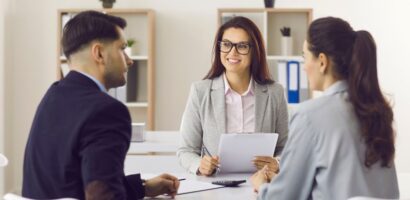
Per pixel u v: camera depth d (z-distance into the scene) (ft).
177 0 20.79
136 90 20.47
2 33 20.03
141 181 7.64
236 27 10.02
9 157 20.86
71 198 5.93
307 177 6.67
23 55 20.85
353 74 6.51
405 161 20.81
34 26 20.80
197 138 10.32
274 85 10.40
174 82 20.92
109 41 7.05
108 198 6.19
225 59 10.01
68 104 6.72
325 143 6.50
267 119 10.21
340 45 6.59
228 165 9.48
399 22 20.52
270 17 20.16
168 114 20.97
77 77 6.93
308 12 19.63
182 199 7.72
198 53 20.86
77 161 6.51
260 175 8.21
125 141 6.55
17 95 20.93
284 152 6.79
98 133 6.40
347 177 6.43
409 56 20.56
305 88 19.20
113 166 6.31
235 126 10.23
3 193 20.20
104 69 7.06
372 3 20.58
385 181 6.66
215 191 8.24
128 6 20.79
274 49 20.20
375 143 6.40
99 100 6.57
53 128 6.70
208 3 20.77
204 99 10.25
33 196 6.79
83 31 7.00
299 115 6.68
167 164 12.75
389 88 20.70
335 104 6.59
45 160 6.70
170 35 20.86
